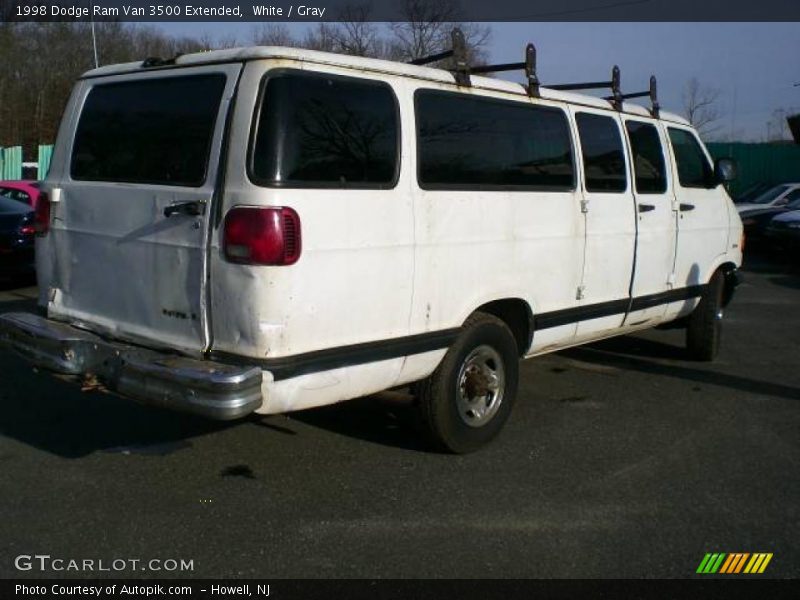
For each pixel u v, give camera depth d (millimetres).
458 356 4609
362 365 4039
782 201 18406
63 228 4602
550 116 5227
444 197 4383
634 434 5391
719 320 7336
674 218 6453
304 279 3701
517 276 4914
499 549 3764
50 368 4285
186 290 3891
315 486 4426
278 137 3662
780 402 6188
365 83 4051
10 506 4102
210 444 5004
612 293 5832
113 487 4359
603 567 3621
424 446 5016
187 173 3941
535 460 4879
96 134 4512
